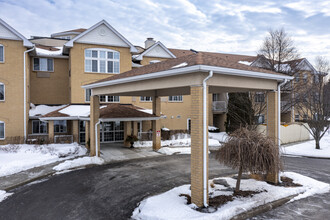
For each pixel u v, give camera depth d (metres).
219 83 7.37
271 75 8.38
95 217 6.66
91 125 13.80
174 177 10.44
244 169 7.14
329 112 18.25
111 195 8.32
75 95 20.50
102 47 21.34
